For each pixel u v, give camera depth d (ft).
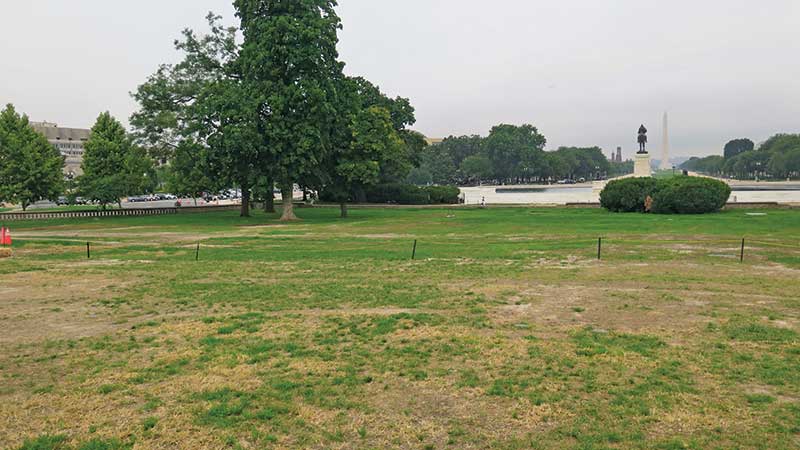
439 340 34.65
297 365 30.60
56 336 37.24
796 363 29.78
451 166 541.34
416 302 45.39
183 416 24.45
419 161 275.59
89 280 58.18
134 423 23.94
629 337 34.63
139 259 75.10
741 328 36.24
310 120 144.56
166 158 175.83
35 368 30.91
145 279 58.44
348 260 70.90
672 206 146.00
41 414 25.02
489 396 26.09
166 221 153.69
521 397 25.89
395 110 251.19
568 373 28.81
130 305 46.21
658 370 29.04
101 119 207.21
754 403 24.89
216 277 59.21
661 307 42.39
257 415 24.39
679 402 25.14
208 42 170.81
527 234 101.09
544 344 33.47
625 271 58.80
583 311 41.45
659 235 93.76
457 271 60.75
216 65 171.73
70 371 30.35
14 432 23.34
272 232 116.57
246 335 36.60
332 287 52.37
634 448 21.20
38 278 59.72
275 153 143.54
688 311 41.04
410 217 156.97
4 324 40.47
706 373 28.53
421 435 22.44
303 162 142.10
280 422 23.76
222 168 151.33
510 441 21.88
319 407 25.20
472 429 22.91
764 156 515.91
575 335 35.17
